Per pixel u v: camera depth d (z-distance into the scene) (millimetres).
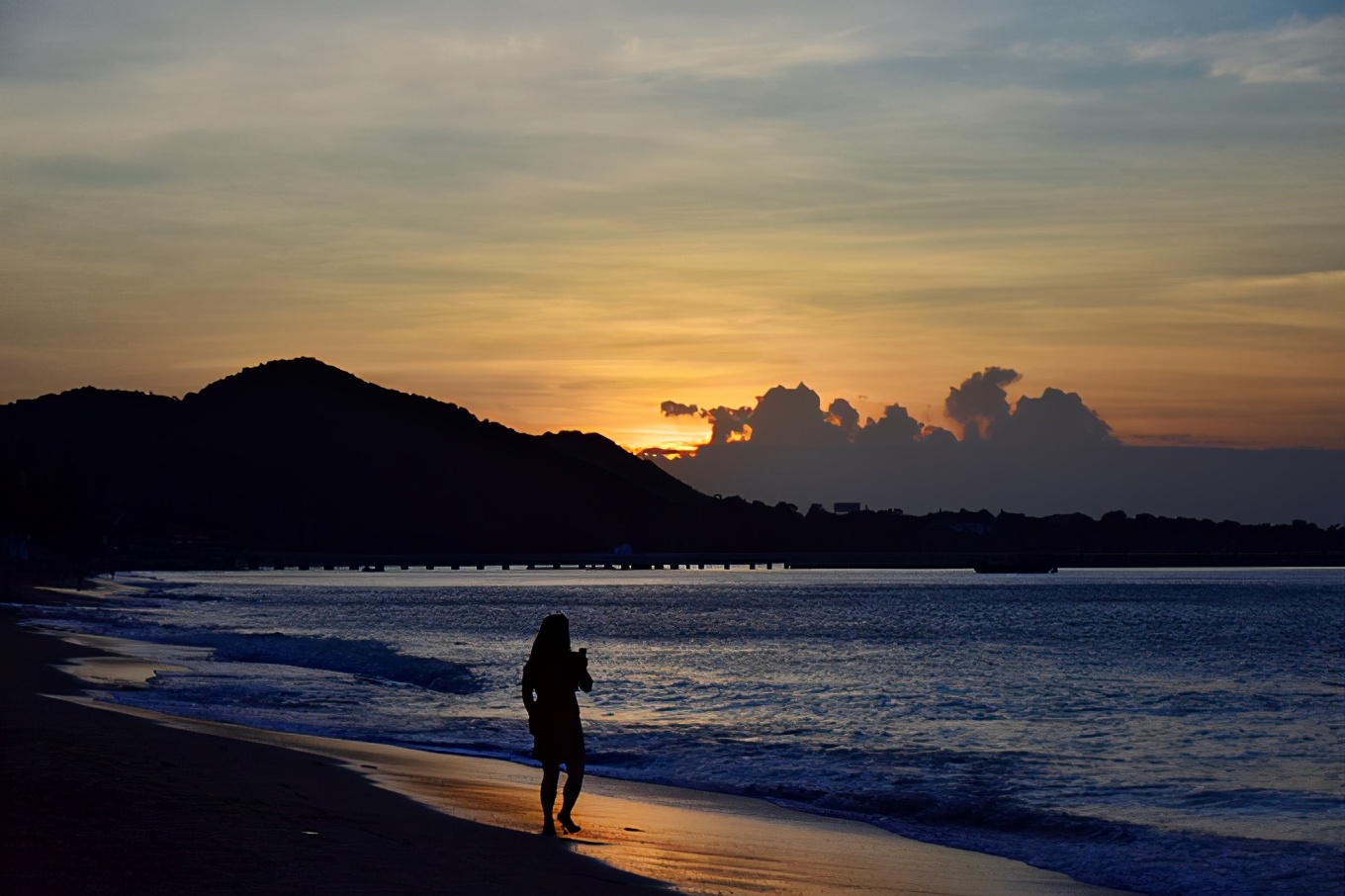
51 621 58031
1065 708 32500
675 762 21406
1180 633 78750
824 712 30797
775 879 11812
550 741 13008
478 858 10875
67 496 140250
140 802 11703
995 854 14711
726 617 105250
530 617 97562
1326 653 58844
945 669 47469
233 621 77875
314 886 8883
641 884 10578
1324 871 13984
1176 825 17188
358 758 18688
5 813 10523
